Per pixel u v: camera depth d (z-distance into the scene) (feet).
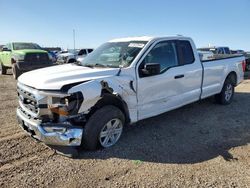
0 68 54.70
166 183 11.56
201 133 17.56
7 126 18.39
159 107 17.51
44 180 11.74
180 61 19.06
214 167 13.00
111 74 14.92
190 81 19.67
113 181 11.70
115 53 17.49
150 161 13.56
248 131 18.02
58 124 13.25
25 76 15.43
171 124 19.19
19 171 12.45
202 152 14.69
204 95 21.65
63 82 13.37
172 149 15.03
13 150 14.58
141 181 11.71
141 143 15.75
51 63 47.83
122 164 13.20
